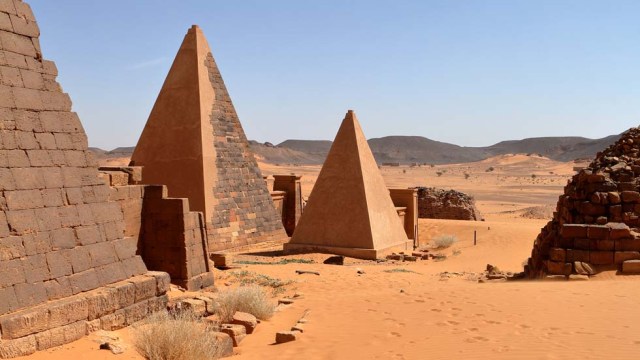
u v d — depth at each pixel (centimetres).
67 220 970
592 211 1617
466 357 807
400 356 841
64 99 1038
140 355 847
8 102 923
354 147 2630
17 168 905
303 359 860
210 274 1487
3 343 764
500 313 1069
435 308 1166
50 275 902
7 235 854
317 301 1386
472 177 15862
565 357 768
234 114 2858
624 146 1833
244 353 923
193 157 2589
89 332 911
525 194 9719
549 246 1688
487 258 2798
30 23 1011
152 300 1064
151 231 1411
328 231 2575
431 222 4109
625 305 1058
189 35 2727
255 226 2823
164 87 2702
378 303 1287
